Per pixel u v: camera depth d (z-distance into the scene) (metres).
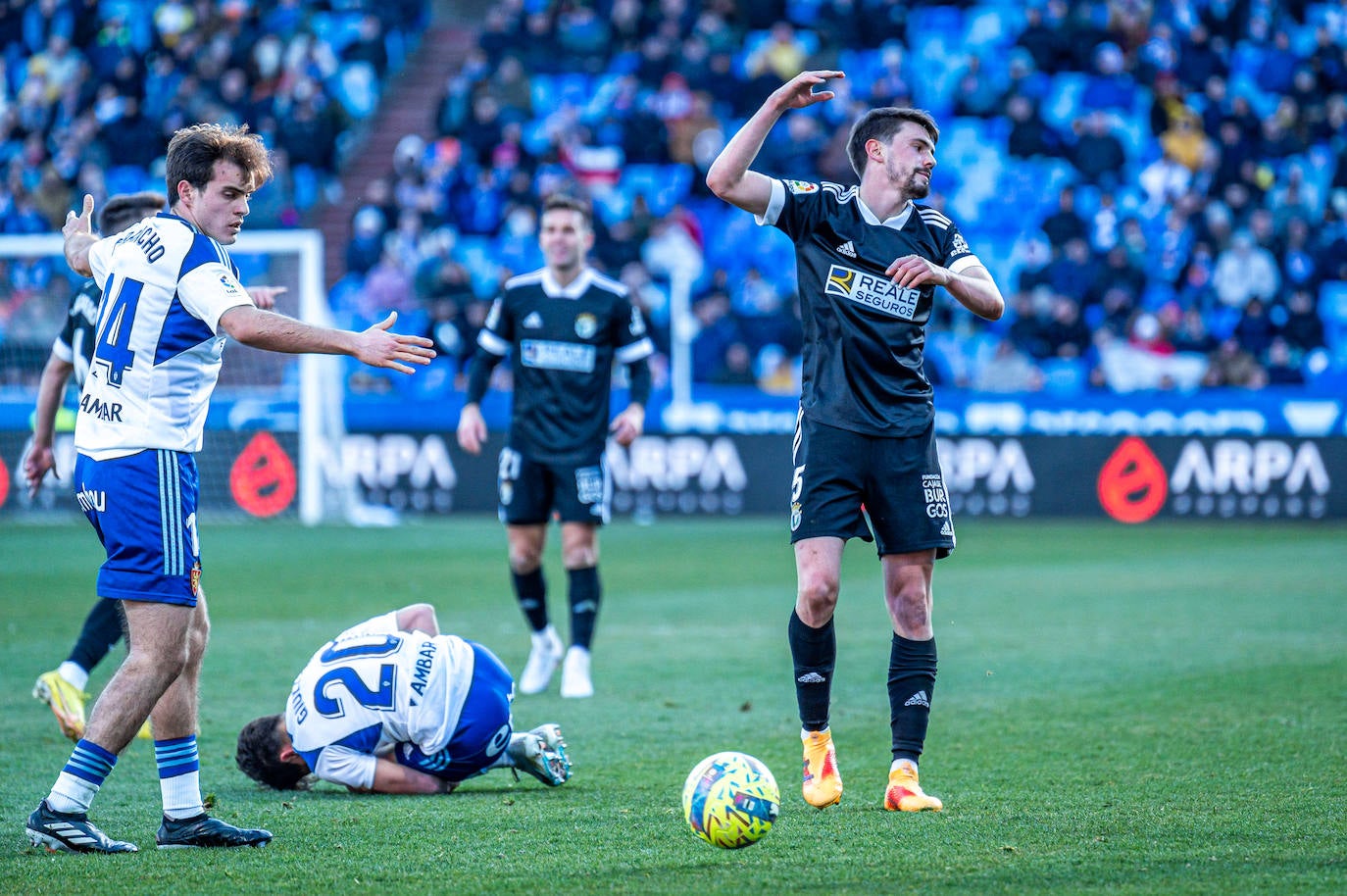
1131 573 39.00
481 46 76.38
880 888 11.83
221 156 13.71
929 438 15.38
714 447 56.41
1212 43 72.62
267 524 53.56
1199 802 15.05
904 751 15.20
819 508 15.10
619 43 75.88
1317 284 61.94
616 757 18.12
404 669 15.98
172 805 13.65
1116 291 59.31
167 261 13.41
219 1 75.50
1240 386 57.66
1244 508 54.38
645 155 69.88
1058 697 21.89
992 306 14.91
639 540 48.81
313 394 53.94
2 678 24.27
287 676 24.08
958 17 76.19
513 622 31.16
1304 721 19.72
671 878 12.23
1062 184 67.56
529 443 24.02
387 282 60.53
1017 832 13.77
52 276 53.44
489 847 13.45
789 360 59.91
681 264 64.25
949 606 32.72
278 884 12.12
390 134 76.81
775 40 71.62
